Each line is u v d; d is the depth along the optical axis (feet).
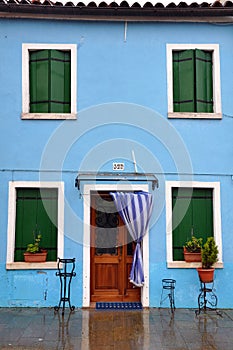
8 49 28.63
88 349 19.99
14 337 21.57
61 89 28.89
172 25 29.27
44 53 28.78
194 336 21.88
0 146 28.02
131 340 21.25
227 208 28.14
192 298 27.37
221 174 28.35
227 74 29.04
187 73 29.09
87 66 28.81
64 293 26.61
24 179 27.86
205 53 29.58
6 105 28.27
